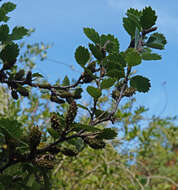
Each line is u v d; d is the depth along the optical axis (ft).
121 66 4.45
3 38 5.00
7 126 3.90
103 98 13.05
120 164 13.53
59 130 4.06
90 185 13.75
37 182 4.36
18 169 4.44
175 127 14.96
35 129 3.81
